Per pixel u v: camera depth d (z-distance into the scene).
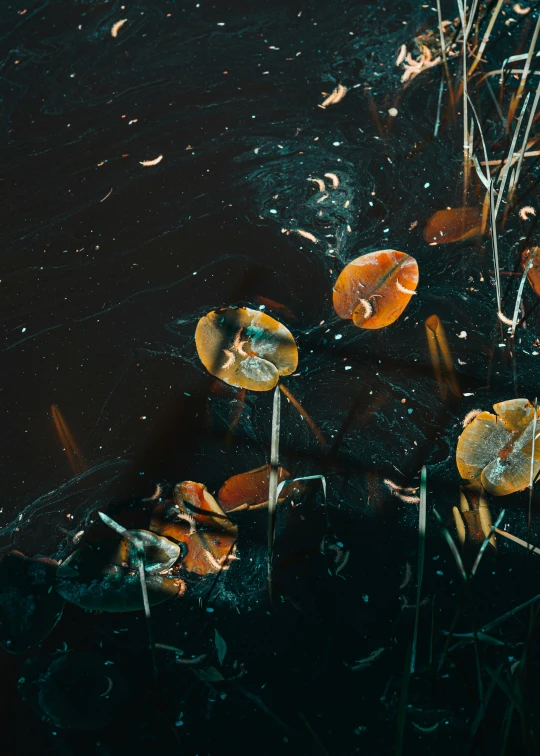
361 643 1.85
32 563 1.90
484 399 1.98
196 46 2.34
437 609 1.86
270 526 1.84
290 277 2.09
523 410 1.93
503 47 2.30
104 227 2.15
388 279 2.04
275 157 2.21
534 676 1.81
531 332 2.02
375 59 2.30
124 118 2.27
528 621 1.84
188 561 1.89
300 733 1.81
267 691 1.83
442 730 1.80
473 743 1.79
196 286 2.09
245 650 1.85
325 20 2.36
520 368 2.00
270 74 2.30
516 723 1.80
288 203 2.16
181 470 1.96
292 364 1.99
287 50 2.32
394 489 1.93
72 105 2.29
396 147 2.20
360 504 1.92
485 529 1.89
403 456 1.95
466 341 2.02
